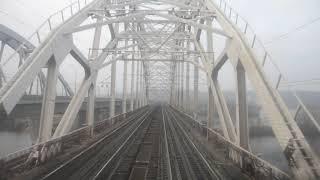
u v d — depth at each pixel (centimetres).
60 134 1875
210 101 2414
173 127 3381
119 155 1784
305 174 991
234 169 1410
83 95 2158
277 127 1164
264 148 1404
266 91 1265
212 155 1766
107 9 2348
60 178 1230
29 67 1442
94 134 2578
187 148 2044
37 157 1416
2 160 1207
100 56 2530
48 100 1677
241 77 1612
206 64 2467
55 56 1692
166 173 1372
